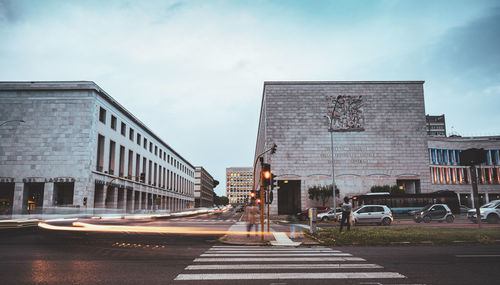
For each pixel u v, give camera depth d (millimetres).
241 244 12227
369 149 50000
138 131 52938
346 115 50750
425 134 50375
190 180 105500
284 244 11984
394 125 50531
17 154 35594
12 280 6223
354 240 12656
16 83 36594
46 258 8836
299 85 51781
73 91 36781
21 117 36281
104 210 35562
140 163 53688
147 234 16859
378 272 6863
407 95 51219
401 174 49438
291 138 50500
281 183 51812
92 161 36219
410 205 35938
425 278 6305
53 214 24422
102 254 9586
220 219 39000
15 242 12820
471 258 8688
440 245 11656
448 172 57000
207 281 6090
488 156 58031
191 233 17547
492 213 21547
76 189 34969
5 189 37406
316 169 49656
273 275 6582
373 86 51469
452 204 36031
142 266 7617
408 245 11734
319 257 8945
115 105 43062
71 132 36094
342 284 5855
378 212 23703
